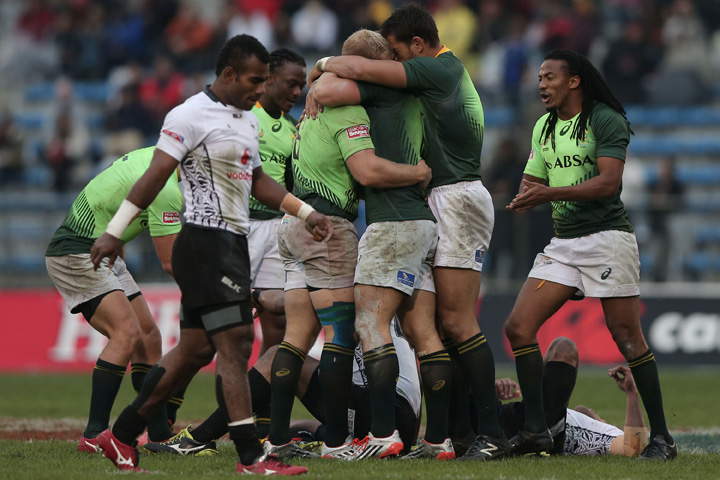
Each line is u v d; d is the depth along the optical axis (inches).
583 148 834.2
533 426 810.8
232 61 687.1
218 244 681.0
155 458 796.6
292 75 1038.4
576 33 2632.9
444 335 830.5
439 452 783.7
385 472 698.2
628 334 836.6
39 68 3031.5
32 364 1932.8
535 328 829.2
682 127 2581.2
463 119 810.8
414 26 820.0
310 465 738.2
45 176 2546.8
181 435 840.3
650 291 1884.8
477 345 796.6
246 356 690.2
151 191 679.7
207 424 828.6
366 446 777.6
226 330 681.0
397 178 766.5
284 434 797.2
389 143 790.5
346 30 2822.3
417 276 781.9
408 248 770.8
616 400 1376.7
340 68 788.0
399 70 789.2
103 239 676.7
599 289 823.7
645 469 739.4
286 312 823.1
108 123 2623.0
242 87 691.4
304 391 868.0
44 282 2023.9
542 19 2778.1
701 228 1888.5
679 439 1005.2
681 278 1883.6
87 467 735.1
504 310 1851.6
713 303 1862.7
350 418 844.6
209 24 2965.1
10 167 2518.5
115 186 872.9
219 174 685.3
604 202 827.4
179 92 2630.4
